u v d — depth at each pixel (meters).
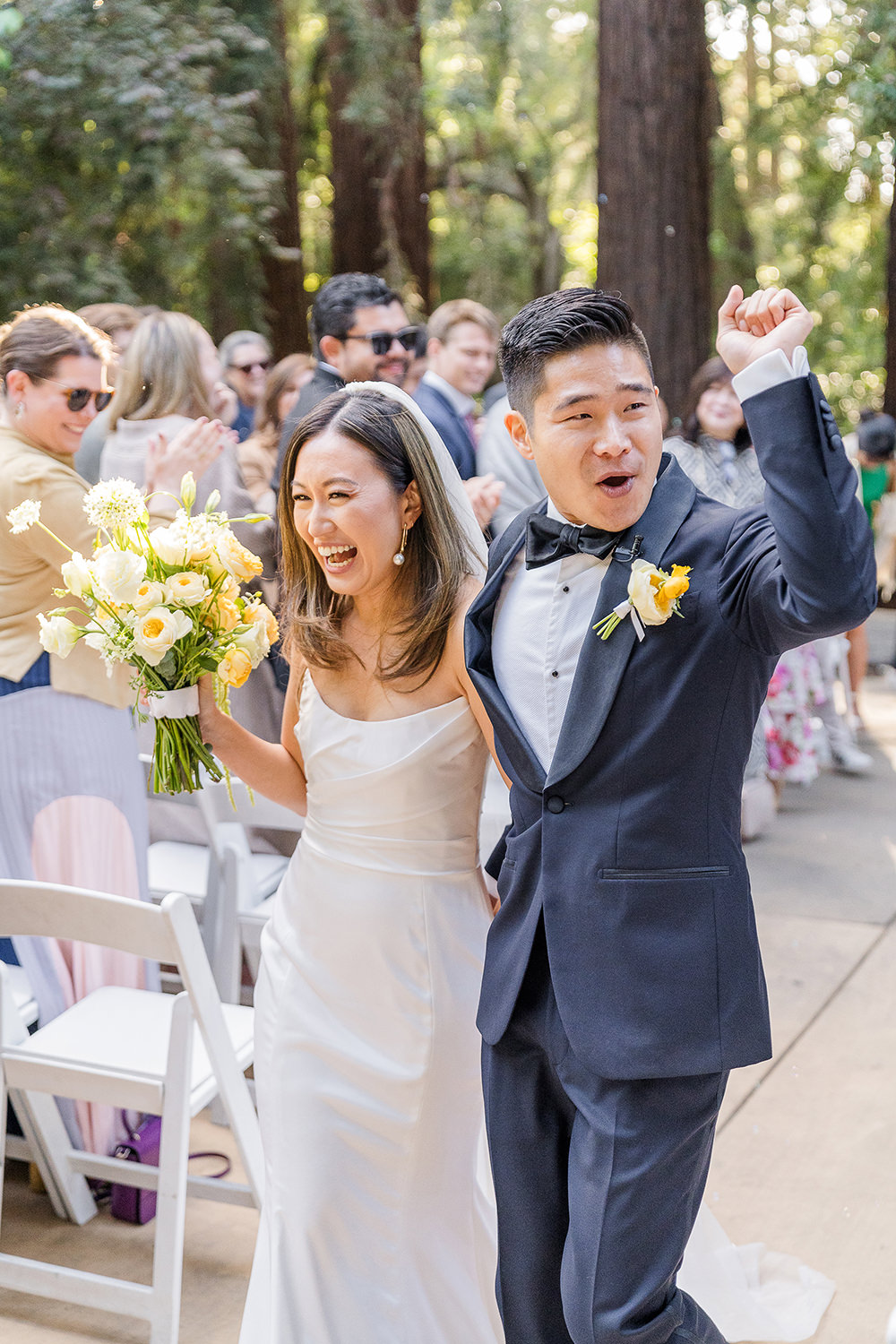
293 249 10.35
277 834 3.96
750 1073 3.47
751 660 1.75
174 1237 2.47
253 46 8.97
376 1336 2.11
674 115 7.86
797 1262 2.65
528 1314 1.99
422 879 2.15
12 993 2.70
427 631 2.12
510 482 4.28
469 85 10.55
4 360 3.01
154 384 3.64
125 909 2.44
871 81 9.25
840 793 5.99
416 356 4.38
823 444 1.55
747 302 1.70
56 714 3.05
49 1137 2.83
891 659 8.62
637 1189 1.76
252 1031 2.76
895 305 11.22
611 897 1.77
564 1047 1.85
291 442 2.18
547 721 1.89
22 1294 2.70
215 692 2.27
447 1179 2.19
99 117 8.61
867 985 3.99
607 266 8.09
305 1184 2.12
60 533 2.96
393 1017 2.14
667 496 1.84
